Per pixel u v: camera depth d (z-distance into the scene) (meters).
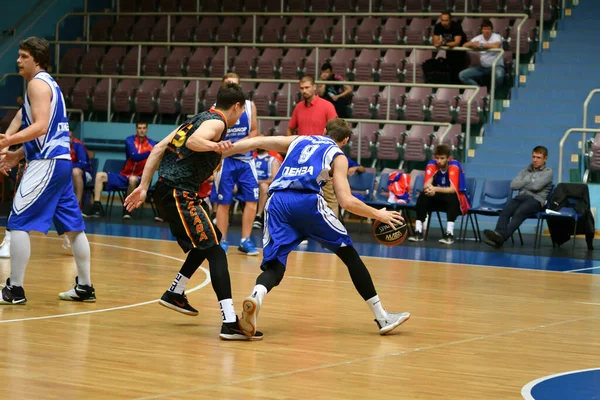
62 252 11.22
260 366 5.17
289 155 6.23
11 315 6.66
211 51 20.78
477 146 17.50
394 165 17.27
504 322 6.98
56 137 7.02
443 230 15.05
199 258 6.42
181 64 20.55
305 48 20.16
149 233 14.22
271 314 7.10
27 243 7.12
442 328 6.63
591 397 4.58
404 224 6.20
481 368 5.24
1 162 7.27
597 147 15.58
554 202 13.69
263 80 18.39
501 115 18.03
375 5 21.17
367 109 17.70
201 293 8.11
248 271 9.79
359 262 6.27
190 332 6.22
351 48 19.42
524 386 4.80
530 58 19.30
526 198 13.78
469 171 16.89
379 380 4.87
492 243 13.48
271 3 22.05
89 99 20.12
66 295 7.47
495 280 9.66
